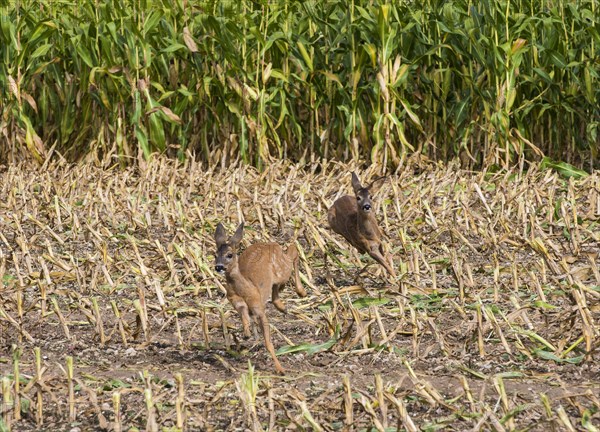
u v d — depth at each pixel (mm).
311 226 24891
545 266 22734
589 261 22734
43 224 27297
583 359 16141
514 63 35875
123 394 14867
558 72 38125
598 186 30562
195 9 39031
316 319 19344
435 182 31641
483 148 37312
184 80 39906
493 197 29859
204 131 38562
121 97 37844
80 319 19641
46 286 20969
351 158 38344
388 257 22188
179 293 21219
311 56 37812
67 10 39250
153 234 27281
